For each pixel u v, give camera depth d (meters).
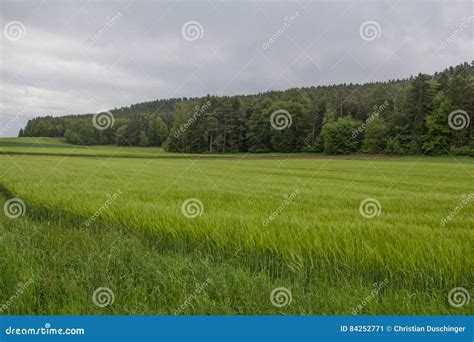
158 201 8.08
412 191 10.05
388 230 5.30
